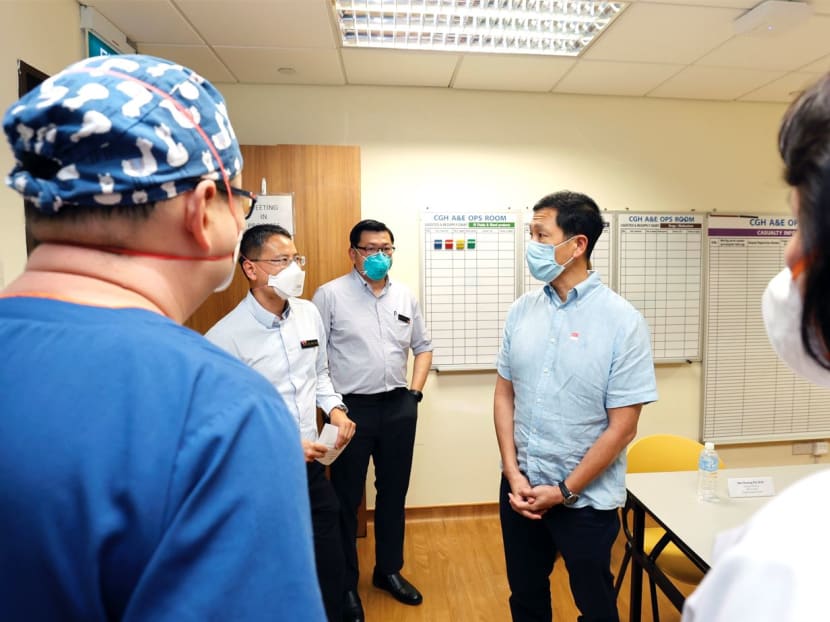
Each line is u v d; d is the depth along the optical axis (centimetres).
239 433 37
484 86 265
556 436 143
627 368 138
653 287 287
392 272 274
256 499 37
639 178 285
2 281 140
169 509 34
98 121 39
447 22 206
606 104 280
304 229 250
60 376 35
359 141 266
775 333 52
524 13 200
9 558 33
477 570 235
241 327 171
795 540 32
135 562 33
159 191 43
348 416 214
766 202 295
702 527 150
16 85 145
